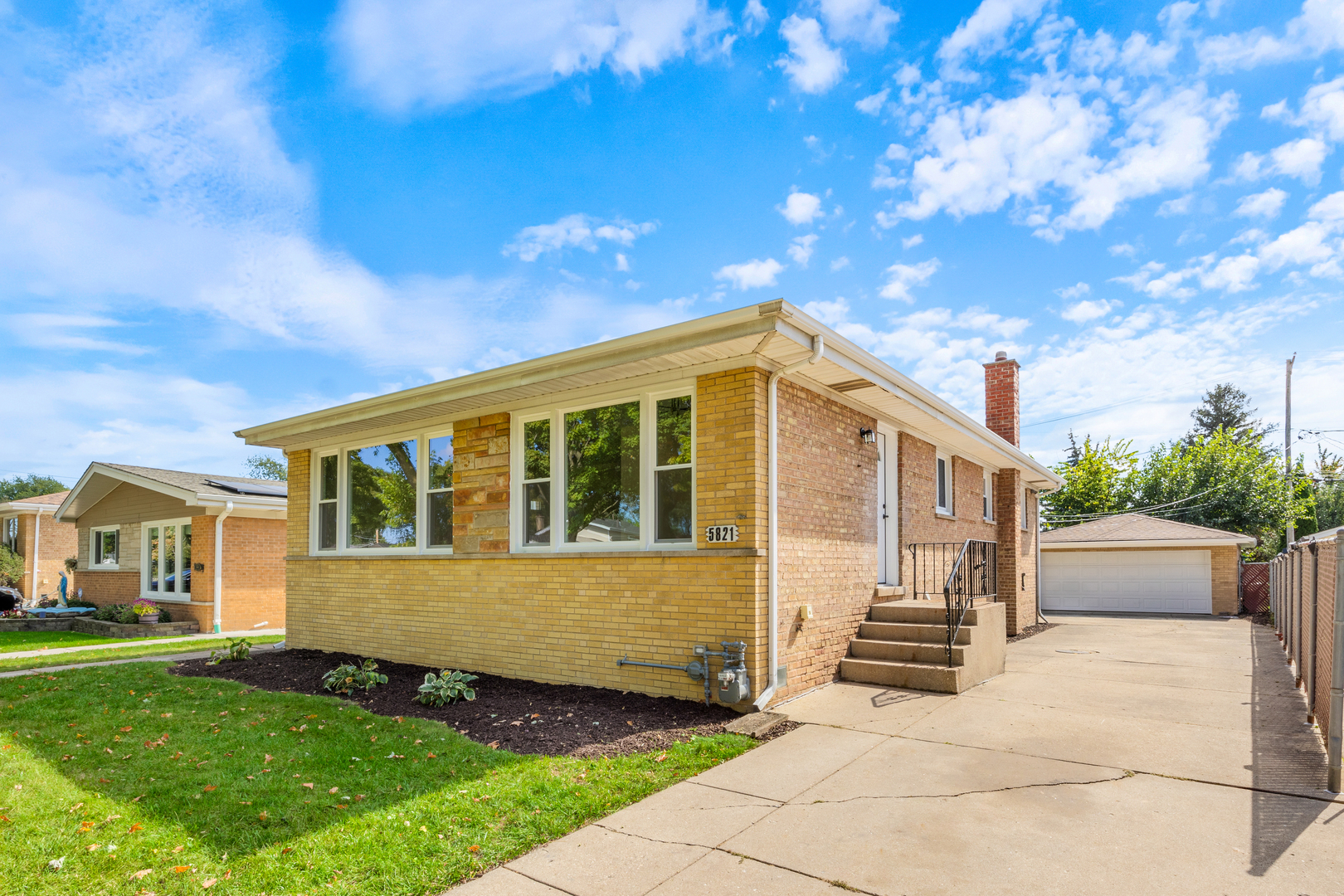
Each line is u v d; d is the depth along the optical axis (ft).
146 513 63.10
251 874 11.65
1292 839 12.55
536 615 27.73
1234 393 160.86
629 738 19.48
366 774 16.67
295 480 39.52
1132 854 12.03
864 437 30.53
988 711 22.21
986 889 10.91
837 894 10.90
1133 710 22.33
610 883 11.43
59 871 11.87
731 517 22.99
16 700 25.45
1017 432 53.36
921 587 36.65
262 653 36.73
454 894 11.10
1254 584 70.28
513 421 29.40
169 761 17.90
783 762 17.52
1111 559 72.95
